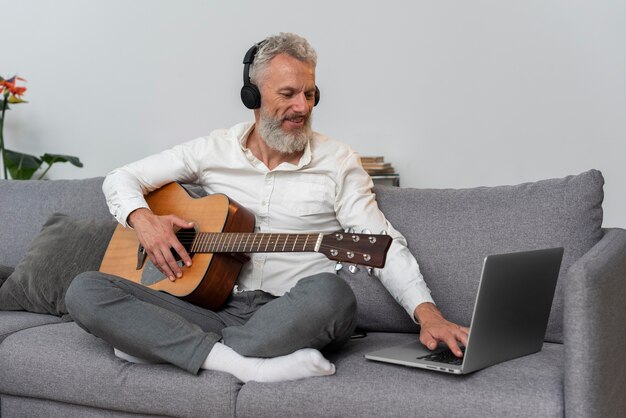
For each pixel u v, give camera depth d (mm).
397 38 3496
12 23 4066
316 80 3656
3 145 3730
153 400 1821
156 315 1853
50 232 2564
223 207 2141
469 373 1644
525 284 1677
